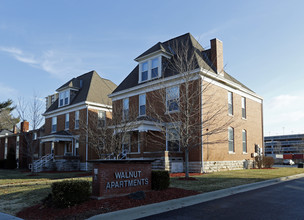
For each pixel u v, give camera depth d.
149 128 20.19
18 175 23.19
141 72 24.81
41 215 7.76
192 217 7.46
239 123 24.64
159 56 23.09
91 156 29.20
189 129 16.52
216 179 14.90
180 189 11.05
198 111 18.52
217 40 23.03
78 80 33.81
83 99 30.31
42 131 37.94
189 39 23.64
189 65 17.05
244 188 12.57
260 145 28.20
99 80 33.91
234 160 23.28
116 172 9.55
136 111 23.12
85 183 8.72
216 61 22.56
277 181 15.41
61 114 33.91
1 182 17.36
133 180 10.02
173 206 8.82
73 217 7.35
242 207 8.60
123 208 8.08
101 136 20.14
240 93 25.45
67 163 28.42
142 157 20.12
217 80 21.91
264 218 7.25
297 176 18.52
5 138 47.19
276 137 109.62
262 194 10.95
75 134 30.61
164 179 10.77
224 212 7.97
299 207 8.50
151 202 8.84
